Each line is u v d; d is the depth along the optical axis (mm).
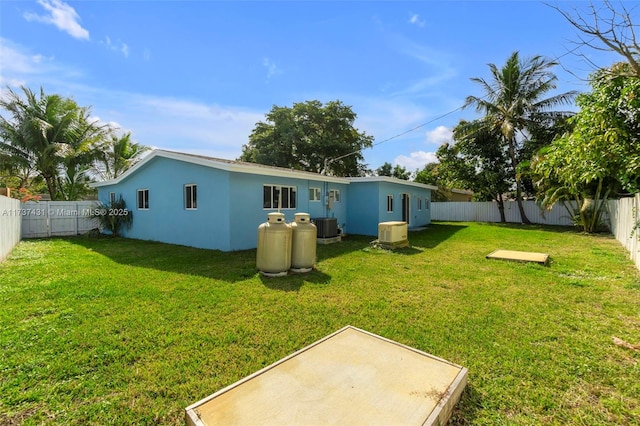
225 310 3654
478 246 8633
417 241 9664
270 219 5285
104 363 2512
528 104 15492
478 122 16672
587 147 5152
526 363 2510
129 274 5301
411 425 1657
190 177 8523
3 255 6594
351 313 3596
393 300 4039
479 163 17453
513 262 6355
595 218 11539
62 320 3336
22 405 2014
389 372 2176
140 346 2785
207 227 8102
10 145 13547
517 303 3916
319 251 7781
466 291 4418
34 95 14148
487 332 3084
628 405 2020
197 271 5531
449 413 1896
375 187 11594
